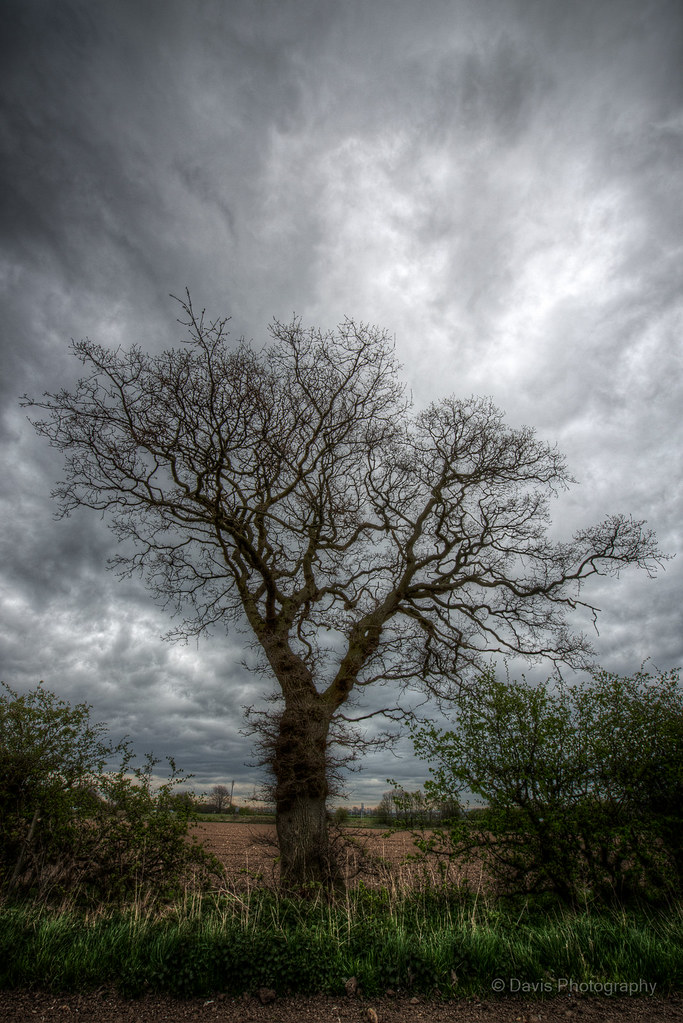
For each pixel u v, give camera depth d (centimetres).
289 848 1085
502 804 884
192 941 592
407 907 768
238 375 1319
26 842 863
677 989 548
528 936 643
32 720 984
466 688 1010
